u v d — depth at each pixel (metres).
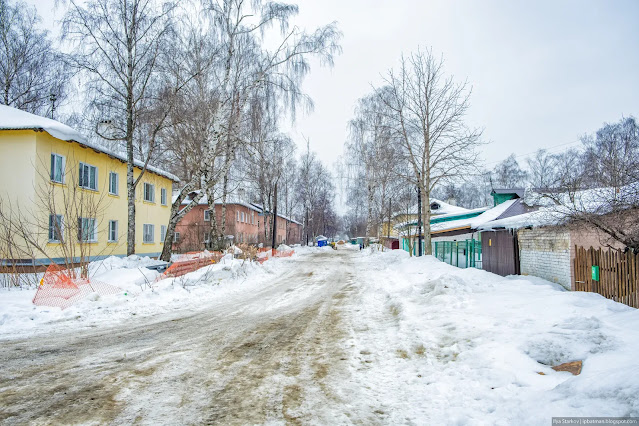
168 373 4.79
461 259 20.12
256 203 56.50
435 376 4.55
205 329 7.31
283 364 5.20
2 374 4.71
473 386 4.05
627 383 2.84
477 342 5.33
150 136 19.56
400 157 20.23
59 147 16.20
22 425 3.36
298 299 11.06
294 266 23.34
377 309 9.32
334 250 53.75
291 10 18.02
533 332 5.19
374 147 31.94
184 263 15.62
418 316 7.63
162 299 10.54
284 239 69.62
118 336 6.74
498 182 56.81
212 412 3.68
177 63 17.30
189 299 10.86
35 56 23.86
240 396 4.09
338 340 6.47
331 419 3.55
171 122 18.52
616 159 9.52
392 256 26.38
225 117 17.91
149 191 25.02
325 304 10.17
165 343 6.27
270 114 20.20
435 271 14.59
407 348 5.80
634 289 7.12
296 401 3.96
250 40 19.12
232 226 39.22
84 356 5.51
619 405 2.67
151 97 16.95
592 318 5.16
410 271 16.09
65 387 4.29
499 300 7.73
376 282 14.66
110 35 16.11
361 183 37.44
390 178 22.70
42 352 5.70
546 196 9.03
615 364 3.58
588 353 4.11
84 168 17.81
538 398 3.32
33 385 4.34
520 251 13.01
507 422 3.14
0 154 14.84
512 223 12.18
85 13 15.33
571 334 4.74
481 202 74.62
